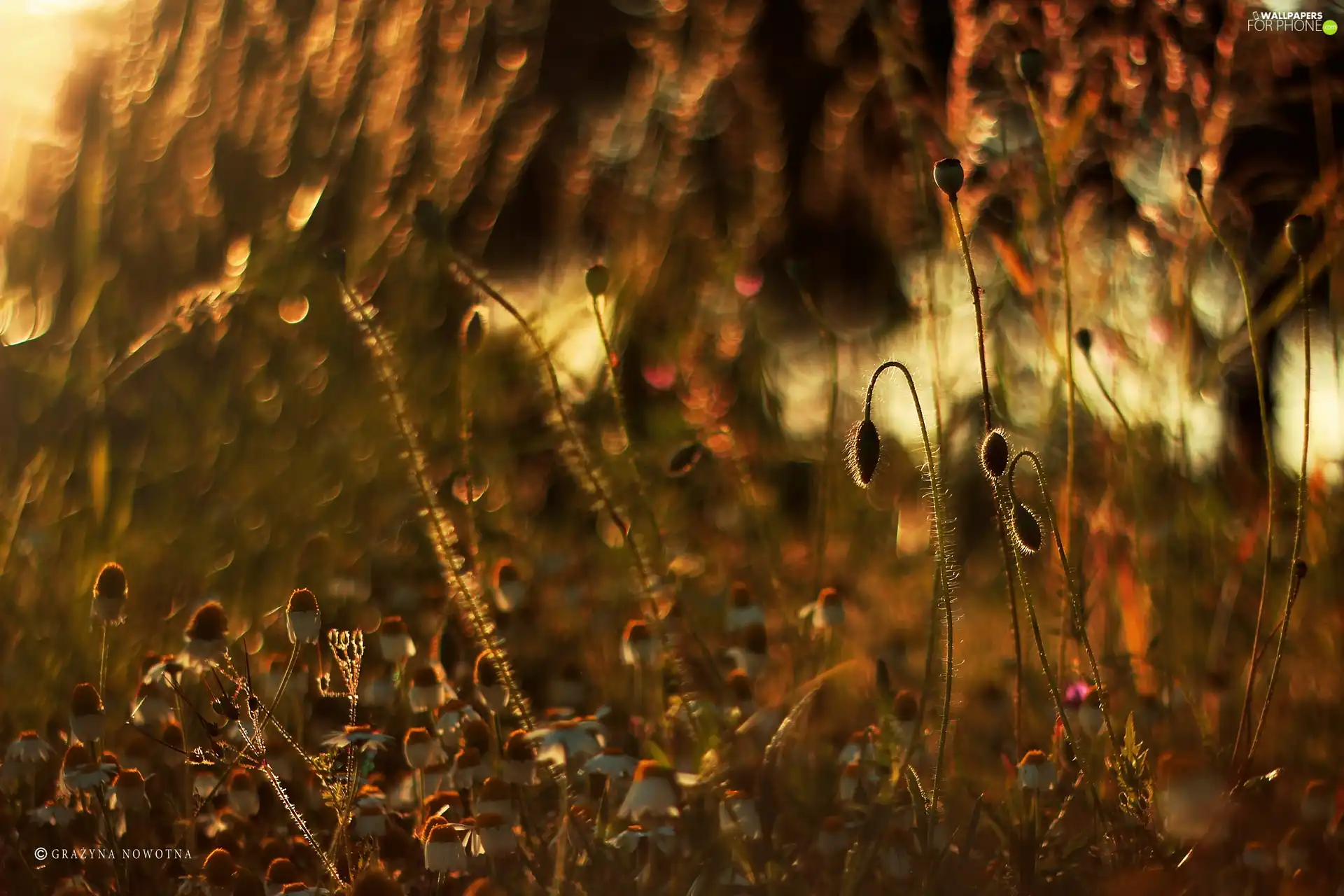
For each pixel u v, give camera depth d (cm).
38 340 495
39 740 288
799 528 515
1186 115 439
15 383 471
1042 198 406
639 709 350
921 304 445
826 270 703
